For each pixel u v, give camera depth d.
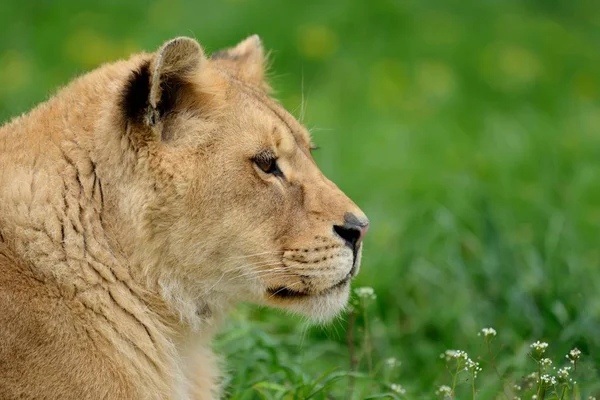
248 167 8.70
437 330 12.00
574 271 12.45
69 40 20.48
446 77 21.03
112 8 21.78
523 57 22.27
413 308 12.41
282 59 20.75
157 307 8.62
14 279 8.00
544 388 8.77
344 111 19.42
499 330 11.55
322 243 8.86
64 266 8.14
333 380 9.62
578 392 9.36
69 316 8.10
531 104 20.92
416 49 21.97
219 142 8.65
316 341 11.69
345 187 15.54
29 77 18.98
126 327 8.40
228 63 10.03
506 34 23.31
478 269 12.76
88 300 8.21
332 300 9.07
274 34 21.02
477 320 11.81
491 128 18.97
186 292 8.70
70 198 8.27
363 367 11.14
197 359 9.39
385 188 15.86
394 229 14.07
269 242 8.77
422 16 23.25
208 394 9.49
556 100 21.14
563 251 13.05
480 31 23.22
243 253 8.72
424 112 19.92
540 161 16.88
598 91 21.81
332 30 21.84
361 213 9.09
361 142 17.91
